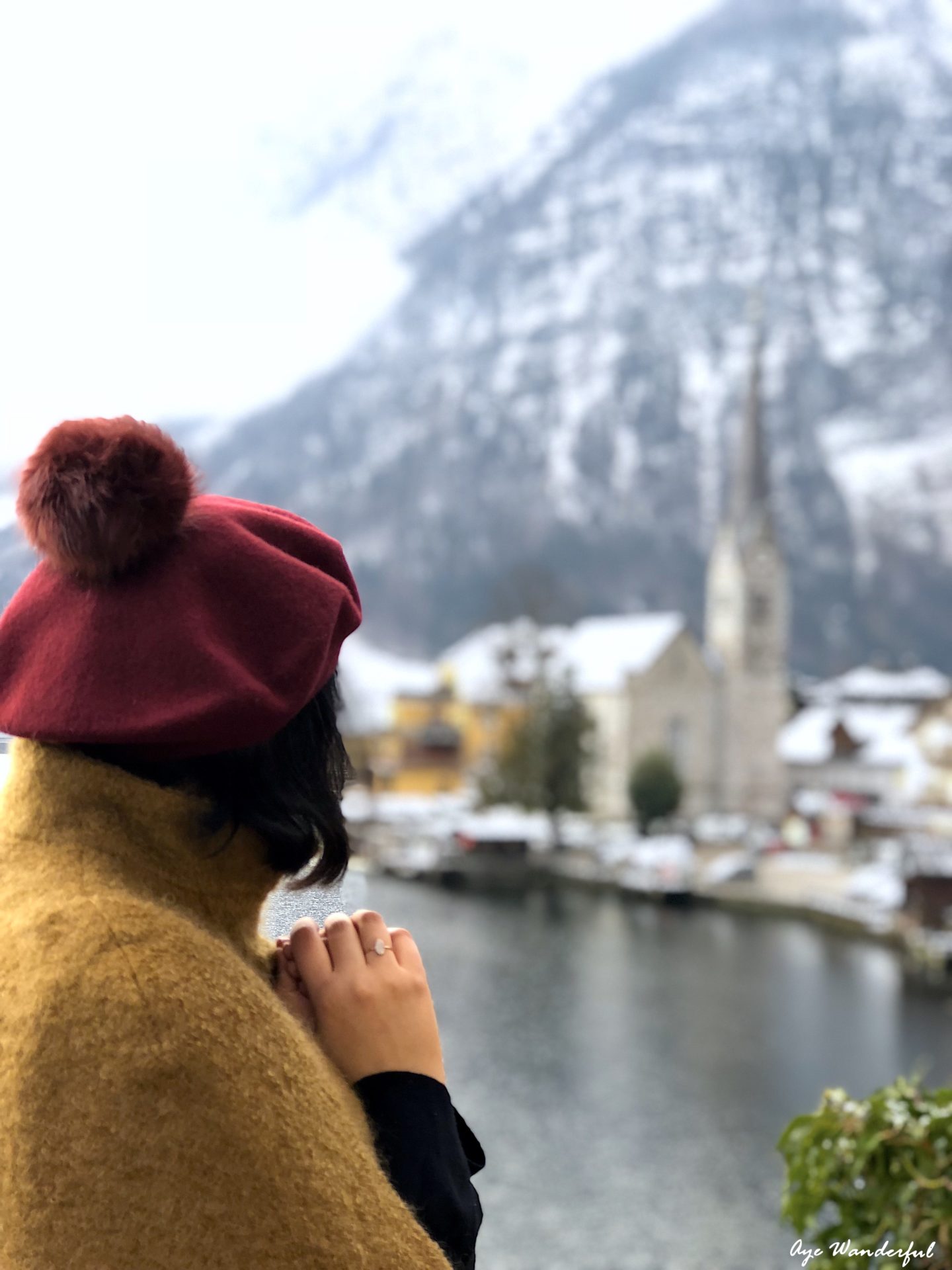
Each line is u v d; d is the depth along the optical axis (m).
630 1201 18.44
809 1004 32.22
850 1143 2.36
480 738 71.31
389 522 188.12
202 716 0.89
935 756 71.75
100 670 0.90
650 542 190.50
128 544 0.89
